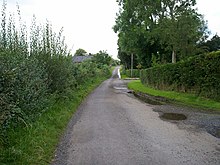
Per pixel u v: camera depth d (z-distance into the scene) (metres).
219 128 8.98
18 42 9.07
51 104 10.59
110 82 44.19
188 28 25.81
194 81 16.84
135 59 75.12
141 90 25.69
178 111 12.82
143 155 6.20
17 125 6.98
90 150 6.61
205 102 14.49
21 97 7.31
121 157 6.07
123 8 41.69
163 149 6.68
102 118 11.03
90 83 31.62
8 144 5.90
